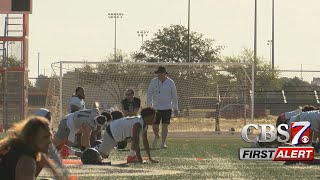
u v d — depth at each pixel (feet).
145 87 235.61
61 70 224.33
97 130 135.44
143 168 113.50
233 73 238.48
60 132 129.39
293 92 320.29
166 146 168.45
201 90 238.48
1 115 254.68
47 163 58.23
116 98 234.38
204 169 113.19
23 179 56.29
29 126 57.06
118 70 235.20
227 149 160.86
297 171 110.32
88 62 225.15
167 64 230.07
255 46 435.53
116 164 119.24
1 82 250.78
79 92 148.56
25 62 252.83
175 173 106.73
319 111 143.02
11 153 56.65
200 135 224.74
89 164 118.42
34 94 306.55
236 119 237.66
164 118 166.30
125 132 121.08
